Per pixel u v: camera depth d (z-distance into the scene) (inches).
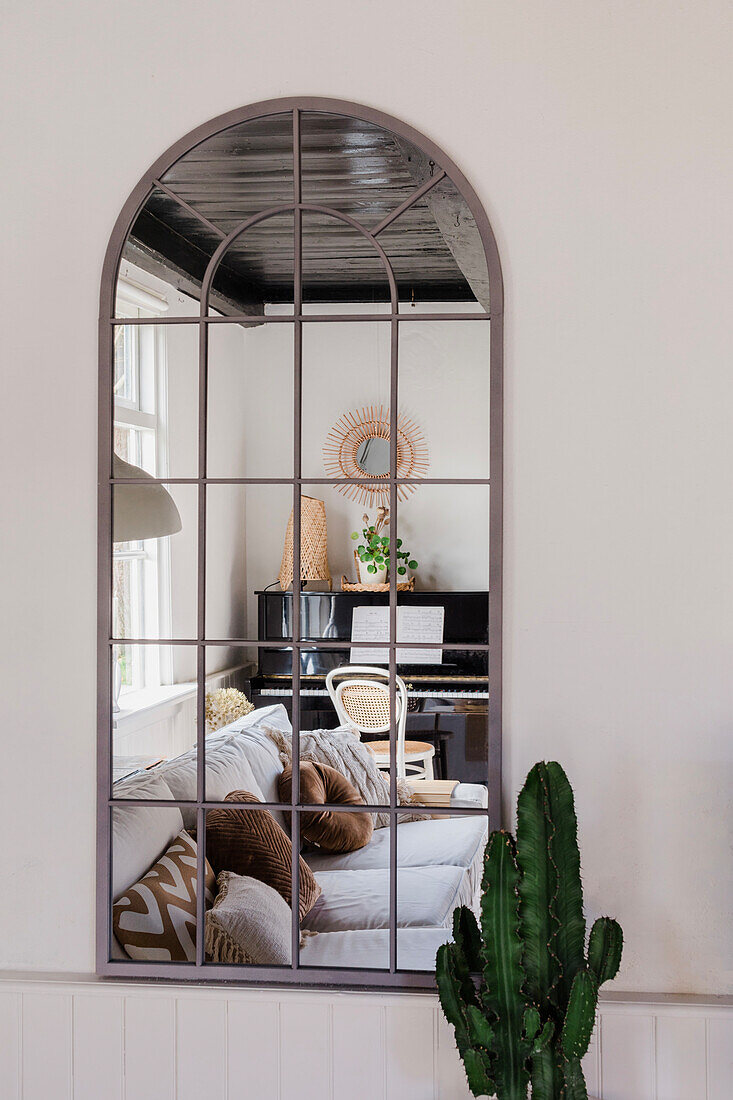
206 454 71.7
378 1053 66.3
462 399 69.2
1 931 71.6
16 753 71.9
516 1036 55.8
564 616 67.7
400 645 69.6
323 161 70.6
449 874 69.0
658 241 66.9
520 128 67.9
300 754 70.5
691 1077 64.6
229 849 71.4
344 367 70.5
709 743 66.7
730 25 66.4
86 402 71.8
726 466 66.6
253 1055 67.2
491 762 68.1
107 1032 68.3
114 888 71.6
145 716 72.0
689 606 66.9
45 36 71.6
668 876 66.9
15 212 72.0
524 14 67.8
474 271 69.1
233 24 70.1
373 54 68.9
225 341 71.7
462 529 69.1
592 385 67.5
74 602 71.9
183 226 71.7
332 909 69.7
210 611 71.7
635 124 67.1
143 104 71.0
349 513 70.5
